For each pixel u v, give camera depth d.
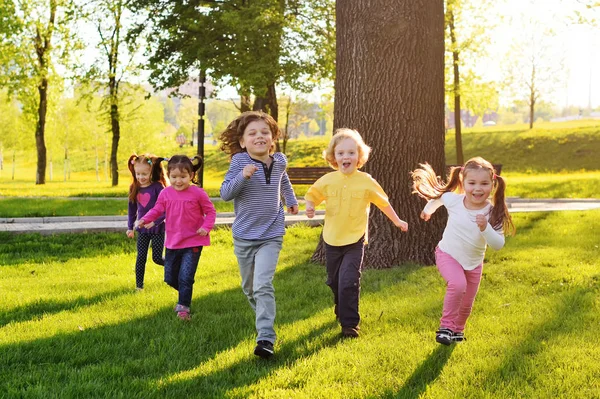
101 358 4.20
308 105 41.97
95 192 21.73
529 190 22.23
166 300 5.98
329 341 4.54
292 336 4.65
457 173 4.60
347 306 4.66
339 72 7.70
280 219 4.54
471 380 3.64
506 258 8.29
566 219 12.44
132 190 6.58
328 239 4.96
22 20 27.94
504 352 4.16
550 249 8.95
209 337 4.71
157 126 58.41
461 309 4.50
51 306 5.76
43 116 31.16
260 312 4.18
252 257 4.50
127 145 56.75
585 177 29.28
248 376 3.75
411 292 6.16
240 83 20.41
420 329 4.80
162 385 3.58
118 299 6.03
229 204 16.19
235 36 21.27
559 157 43.94
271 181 4.51
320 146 54.16
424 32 7.41
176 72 22.20
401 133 7.41
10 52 27.86
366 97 7.43
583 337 4.50
